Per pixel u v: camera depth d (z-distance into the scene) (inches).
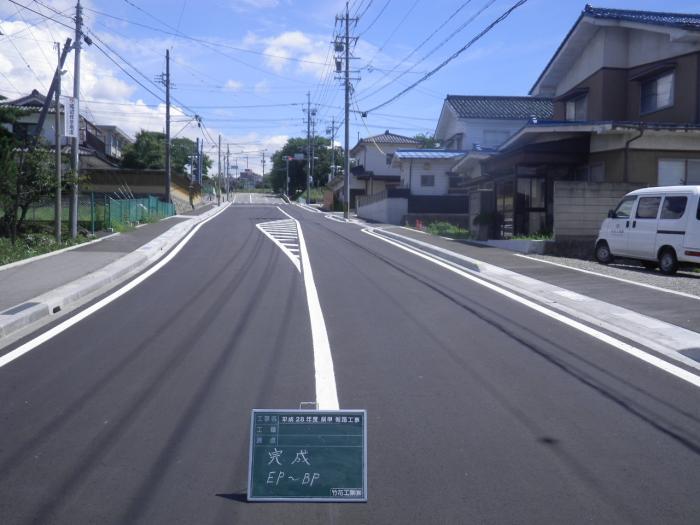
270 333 372.8
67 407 253.0
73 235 887.1
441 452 212.4
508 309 443.5
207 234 1045.2
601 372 297.6
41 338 361.1
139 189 1788.9
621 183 775.7
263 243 903.7
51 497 182.1
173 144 3452.3
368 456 209.2
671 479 193.5
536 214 939.3
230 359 319.6
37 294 469.4
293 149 3878.0
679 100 880.9
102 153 1989.4
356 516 172.9
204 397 264.8
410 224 1402.6
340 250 821.9
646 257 642.2
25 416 243.4
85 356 324.5
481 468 200.7
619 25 938.1
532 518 171.5
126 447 216.1
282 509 176.6
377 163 2281.0
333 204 2390.5
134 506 177.5
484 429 231.5
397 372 298.2
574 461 205.5
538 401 259.9
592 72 1018.7
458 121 1708.9
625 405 255.3
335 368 304.5
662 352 332.8
